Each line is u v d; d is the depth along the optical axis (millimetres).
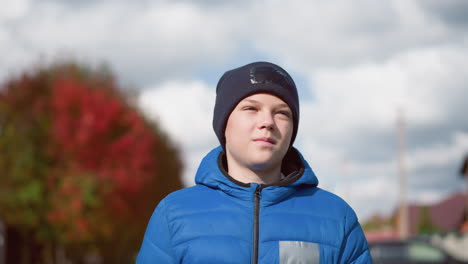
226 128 2035
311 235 1937
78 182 20031
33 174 19906
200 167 2100
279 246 1896
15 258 21484
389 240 8141
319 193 2074
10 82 21031
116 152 20953
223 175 1982
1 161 19875
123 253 29188
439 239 21844
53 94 20797
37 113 20469
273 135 1939
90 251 25156
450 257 7863
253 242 1896
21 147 19969
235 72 2047
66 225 20156
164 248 1970
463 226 46219
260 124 1928
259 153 1934
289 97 1977
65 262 24312
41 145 20250
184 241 1925
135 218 23078
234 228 1912
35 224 20000
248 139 1946
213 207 1964
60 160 20344
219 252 1873
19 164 19844
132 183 21234
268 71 1978
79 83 21766
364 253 2053
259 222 1923
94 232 21062
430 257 7820
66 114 20484
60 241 20672
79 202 19875
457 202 65688
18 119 20344
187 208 1978
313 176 2061
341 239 1975
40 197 19797
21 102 20688
